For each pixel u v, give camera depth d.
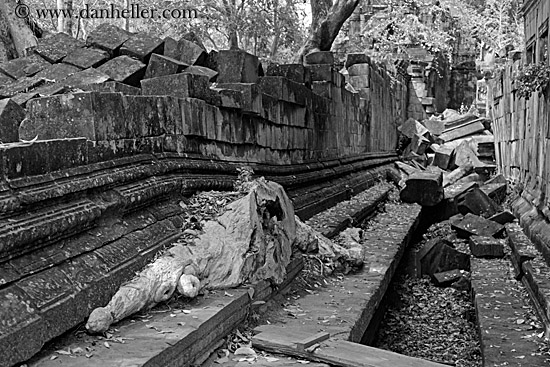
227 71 7.94
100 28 7.85
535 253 8.32
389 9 30.17
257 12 20.95
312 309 5.43
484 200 13.90
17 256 3.13
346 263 7.26
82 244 3.68
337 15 15.10
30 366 2.90
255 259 4.97
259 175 7.92
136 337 3.42
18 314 2.89
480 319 6.40
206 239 4.75
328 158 12.20
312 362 4.05
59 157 3.71
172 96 5.75
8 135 4.23
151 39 7.70
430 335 7.94
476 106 29.38
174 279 4.05
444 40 31.05
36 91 6.67
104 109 4.36
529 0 11.48
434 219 14.23
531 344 5.53
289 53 24.77
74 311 3.28
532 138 11.57
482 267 9.28
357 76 17.41
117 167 4.39
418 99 30.28
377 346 7.45
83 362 3.00
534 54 11.55
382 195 13.77
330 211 10.33
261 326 4.62
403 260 10.72
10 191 3.18
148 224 4.50
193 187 5.55
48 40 7.91
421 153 23.89
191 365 3.62
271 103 8.37
